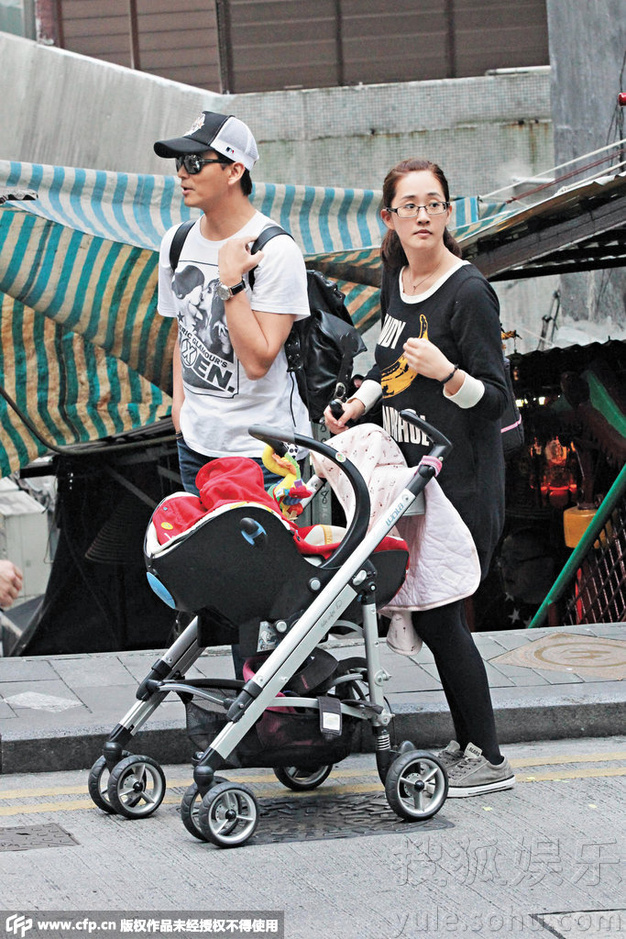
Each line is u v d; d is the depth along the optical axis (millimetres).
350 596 9352
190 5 38250
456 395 9766
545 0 38312
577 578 23531
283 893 8078
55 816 9906
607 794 10211
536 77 38125
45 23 37875
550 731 12062
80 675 13336
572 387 25016
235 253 10086
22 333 21219
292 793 10500
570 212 21125
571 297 34969
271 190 21422
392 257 10578
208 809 8859
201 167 10344
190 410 10844
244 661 10039
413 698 12297
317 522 13977
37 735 11273
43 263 18938
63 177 19344
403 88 38094
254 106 38000
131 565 27594
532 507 26016
